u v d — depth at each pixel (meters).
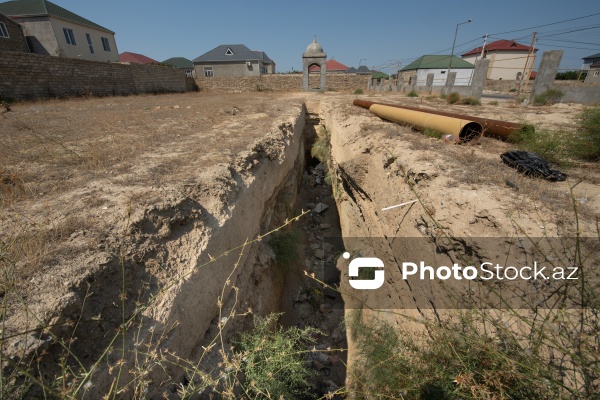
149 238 3.18
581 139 4.98
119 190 3.90
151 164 5.01
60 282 2.33
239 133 7.70
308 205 11.25
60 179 4.32
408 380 2.43
